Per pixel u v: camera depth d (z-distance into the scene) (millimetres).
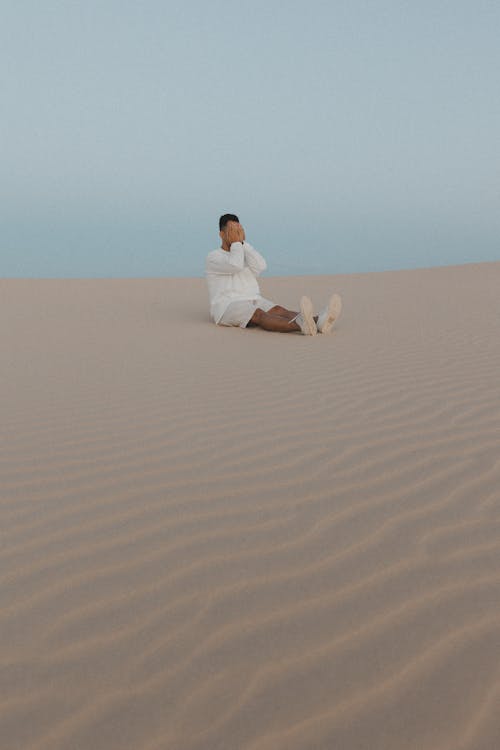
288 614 2271
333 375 5574
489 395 4852
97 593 2396
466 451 3705
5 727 1802
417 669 2006
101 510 3043
